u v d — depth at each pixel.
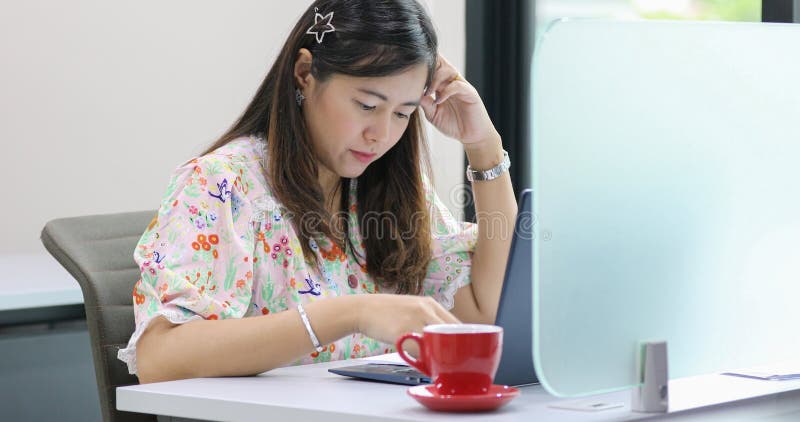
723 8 2.64
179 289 1.46
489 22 3.23
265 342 1.37
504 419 1.06
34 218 3.24
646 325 1.10
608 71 1.07
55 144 3.26
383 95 1.60
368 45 1.58
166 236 1.53
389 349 1.80
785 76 1.24
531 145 1.03
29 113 3.22
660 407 1.10
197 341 1.40
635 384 1.09
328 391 1.26
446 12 3.28
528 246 1.20
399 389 1.27
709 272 1.17
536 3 3.20
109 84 3.30
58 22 3.24
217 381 1.36
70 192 3.28
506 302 1.23
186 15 3.38
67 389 2.26
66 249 1.75
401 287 1.84
